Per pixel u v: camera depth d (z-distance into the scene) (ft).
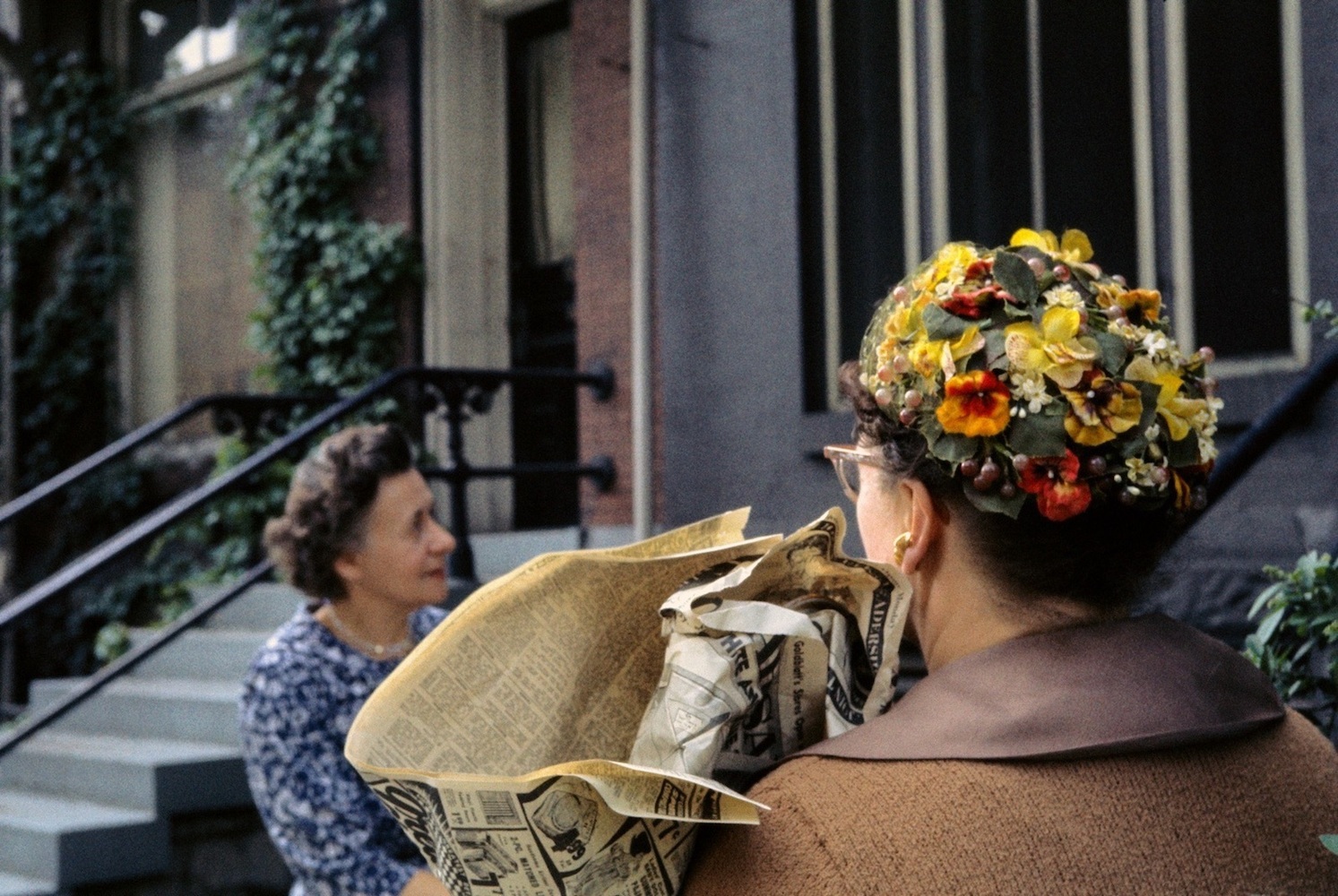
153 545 22.26
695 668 3.03
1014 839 2.63
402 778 2.81
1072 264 3.21
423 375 14.69
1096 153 11.73
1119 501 2.91
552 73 19.08
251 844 13.96
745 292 14.17
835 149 13.69
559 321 18.89
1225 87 10.85
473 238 19.02
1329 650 6.20
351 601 7.31
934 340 2.97
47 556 23.71
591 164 16.96
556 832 2.80
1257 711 2.97
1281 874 2.74
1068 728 2.74
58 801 14.16
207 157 22.76
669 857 2.88
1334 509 9.79
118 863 12.94
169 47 23.27
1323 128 10.25
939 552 3.09
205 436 22.54
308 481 7.26
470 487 18.76
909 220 13.00
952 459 2.92
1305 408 7.70
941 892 2.58
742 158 14.24
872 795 2.72
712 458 14.38
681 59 14.79
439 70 18.99
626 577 3.27
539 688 3.26
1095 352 2.89
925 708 2.88
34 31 24.30
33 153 24.22
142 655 14.32
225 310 22.43
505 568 17.40
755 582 3.12
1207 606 10.28
